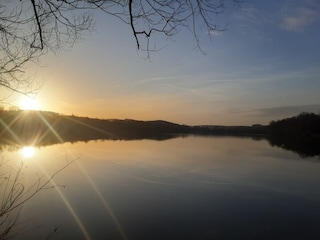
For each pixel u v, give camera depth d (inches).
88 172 796.0
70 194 550.9
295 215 464.4
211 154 1310.3
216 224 423.5
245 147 1763.0
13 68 103.7
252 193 595.8
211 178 745.6
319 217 455.5
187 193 589.0
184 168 897.5
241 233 394.3
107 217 442.9
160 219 439.8
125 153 1295.5
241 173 821.9
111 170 842.2
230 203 524.4
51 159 1014.4
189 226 415.5
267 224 426.6
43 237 363.9
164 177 751.1
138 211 472.7
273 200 546.9
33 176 689.6
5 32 98.0
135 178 731.4
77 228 397.1
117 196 555.5
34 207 456.4
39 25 93.0
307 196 576.7
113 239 373.4
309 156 1266.0
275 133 4060.0
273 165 983.0
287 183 696.4
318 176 786.2
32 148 1430.9
